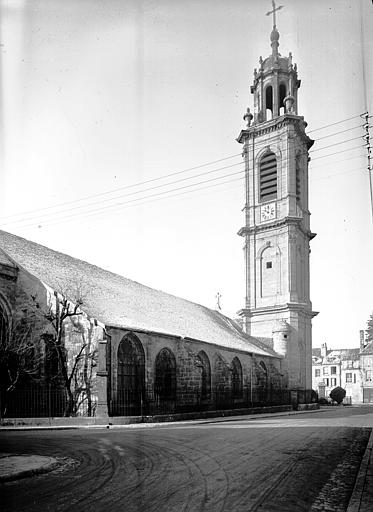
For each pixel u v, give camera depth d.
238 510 9.27
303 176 65.25
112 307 37.78
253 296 63.31
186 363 39.25
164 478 12.04
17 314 32.75
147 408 34.19
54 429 26.22
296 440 20.16
